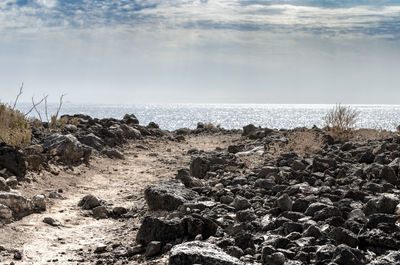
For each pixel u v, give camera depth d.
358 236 5.46
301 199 7.29
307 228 5.92
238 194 8.61
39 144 13.09
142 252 6.09
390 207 6.54
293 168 10.80
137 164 14.24
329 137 15.75
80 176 11.62
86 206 8.84
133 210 8.54
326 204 7.06
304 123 111.88
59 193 9.77
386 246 5.20
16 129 13.00
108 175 12.26
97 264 5.80
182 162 14.70
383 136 16.56
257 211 7.36
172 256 4.71
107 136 17.61
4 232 6.88
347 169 10.38
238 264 4.54
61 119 17.69
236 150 15.82
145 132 21.14
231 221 6.78
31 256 6.05
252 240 5.60
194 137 23.59
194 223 6.16
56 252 6.27
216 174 11.37
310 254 5.12
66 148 12.65
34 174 10.55
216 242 5.73
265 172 10.18
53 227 7.48
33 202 8.42
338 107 16.77
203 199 8.30
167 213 7.73
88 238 7.01
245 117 153.25
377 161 10.70
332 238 5.55
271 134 20.16
